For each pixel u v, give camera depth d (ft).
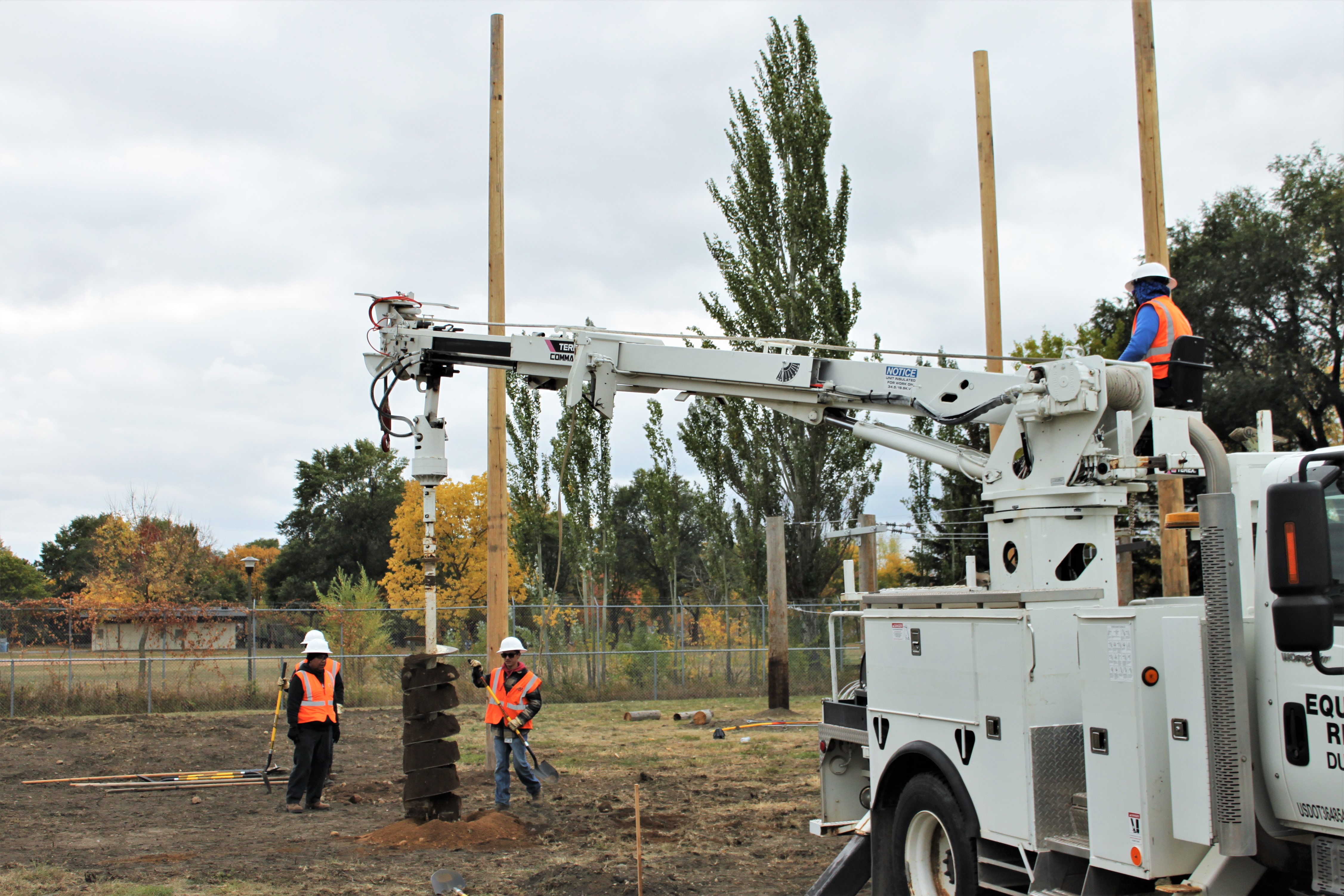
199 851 30.73
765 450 90.02
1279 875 15.44
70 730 60.90
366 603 86.22
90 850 30.94
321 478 236.43
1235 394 81.71
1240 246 88.58
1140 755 15.64
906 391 25.20
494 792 40.19
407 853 30.17
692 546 205.57
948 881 20.34
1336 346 87.45
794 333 82.48
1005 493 22.03
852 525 88.48
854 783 25.18
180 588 110.83
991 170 42.65
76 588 238.68
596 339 28.04
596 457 98.27
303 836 32.99
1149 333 20.71
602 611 90.53
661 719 67.46
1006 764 18.10
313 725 37.91
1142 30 37.14
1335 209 86.99
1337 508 14.79
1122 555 31.09
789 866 28.04
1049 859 17.42
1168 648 15.57
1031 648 17.81
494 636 41.68
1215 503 15.02
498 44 42.01
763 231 84.74
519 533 99.30
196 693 74.59
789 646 85.20
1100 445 20.40
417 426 30.66
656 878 26.21
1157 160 36.86
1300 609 13.00
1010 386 23.97
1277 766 14.99
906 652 21.03
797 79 84.69
